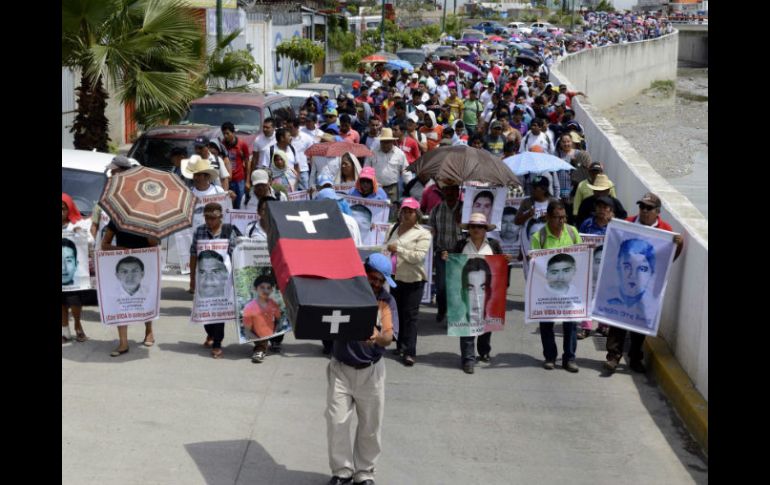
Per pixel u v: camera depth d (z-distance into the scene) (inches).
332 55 2309.3
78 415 335.0
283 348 422.9
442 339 452.1
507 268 403.9
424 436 334.6
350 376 284.0
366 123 838.5
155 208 391.2
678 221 424.5
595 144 848.9
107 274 393.1
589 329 456.8
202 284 398.3
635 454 327.6
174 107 722.2
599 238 421.7
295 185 607.8
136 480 289.3
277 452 315.3
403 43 2743.6
